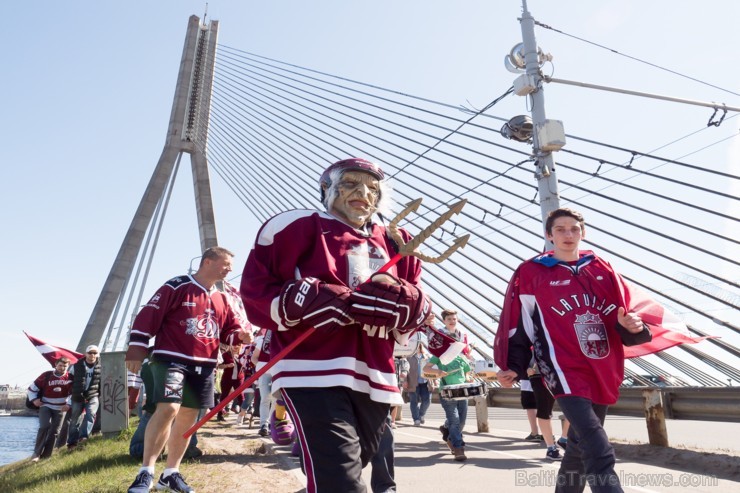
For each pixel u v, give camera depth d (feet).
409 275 8.34
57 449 34.24
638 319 9.29
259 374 7.41
